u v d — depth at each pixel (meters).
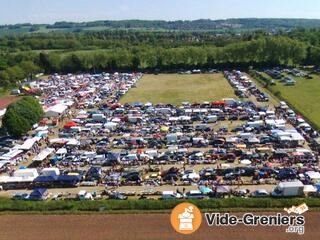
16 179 87.56
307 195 78.12
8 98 180.12
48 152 104.19
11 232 65.88
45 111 140.88
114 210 72.56
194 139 110.00
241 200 73.50
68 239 62.94
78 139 117.62
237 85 187.25
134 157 99.38
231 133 119.12
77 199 79.62
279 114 136.25
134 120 132.50
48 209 73.81
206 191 79.56
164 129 122.25
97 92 184.50
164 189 83.88
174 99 167.25
